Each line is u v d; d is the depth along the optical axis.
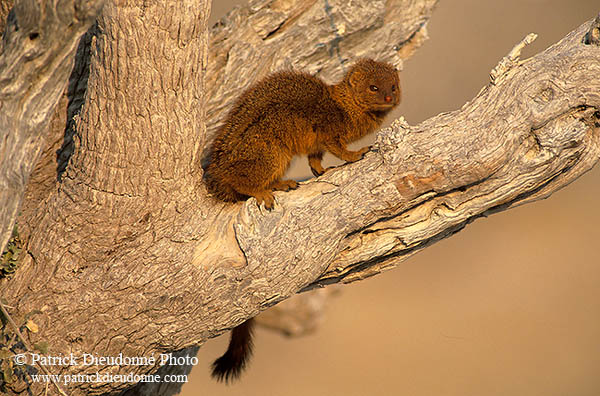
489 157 8.27
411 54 13.87
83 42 9.30
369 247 8.94
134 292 8.12
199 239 8.41
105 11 7.36
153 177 8.15
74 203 8.16
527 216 31.41
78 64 9.45
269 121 9.16
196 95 8.16
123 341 8.27
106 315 8.10
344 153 9.80
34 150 6.27
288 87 9.50
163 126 7.97
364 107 10.34
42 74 6.06
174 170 8.23
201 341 8.65
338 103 10.20
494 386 20.67
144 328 8.25
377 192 8.46
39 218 8.32
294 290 8.52
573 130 8.43
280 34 11.98
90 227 8.16
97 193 8.10
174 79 7.84
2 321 7.93
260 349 22.39
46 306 8.05
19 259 8.18
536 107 8.35
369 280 26.48
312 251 8.39
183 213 8.45
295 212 8.49
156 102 7.86
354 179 8.56
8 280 8.14
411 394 20.20
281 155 9.33
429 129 8.53
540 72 8.53
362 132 10.58
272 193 8.97
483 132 8.34
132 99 7.78
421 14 13.23
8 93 5.97
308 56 12.18
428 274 26.78
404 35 13.06
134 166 8.02
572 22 32.56
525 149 8.52
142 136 7.94
